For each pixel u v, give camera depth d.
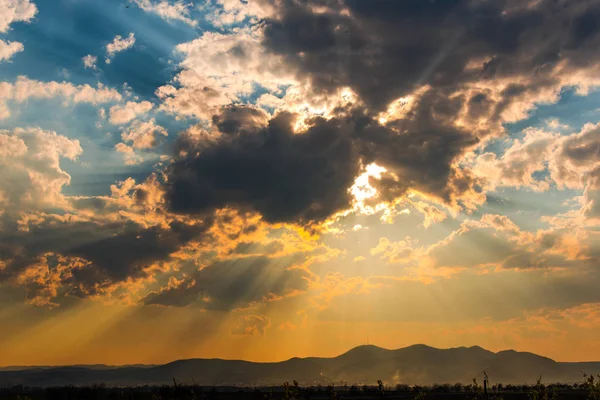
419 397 157.38
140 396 197.50
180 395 159.62
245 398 183.00
